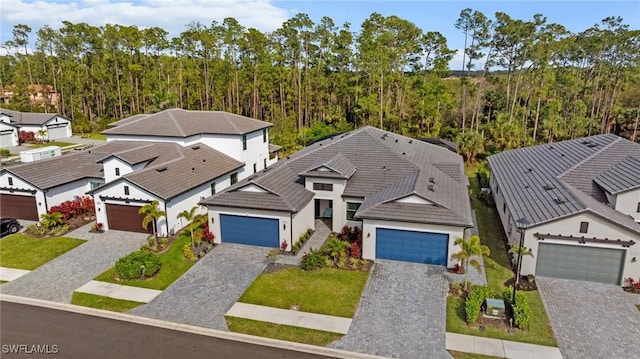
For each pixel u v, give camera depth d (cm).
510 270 2194
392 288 2009
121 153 3086
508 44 5722
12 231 2716
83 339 1645
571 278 2080
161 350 1577
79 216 2977
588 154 2895
